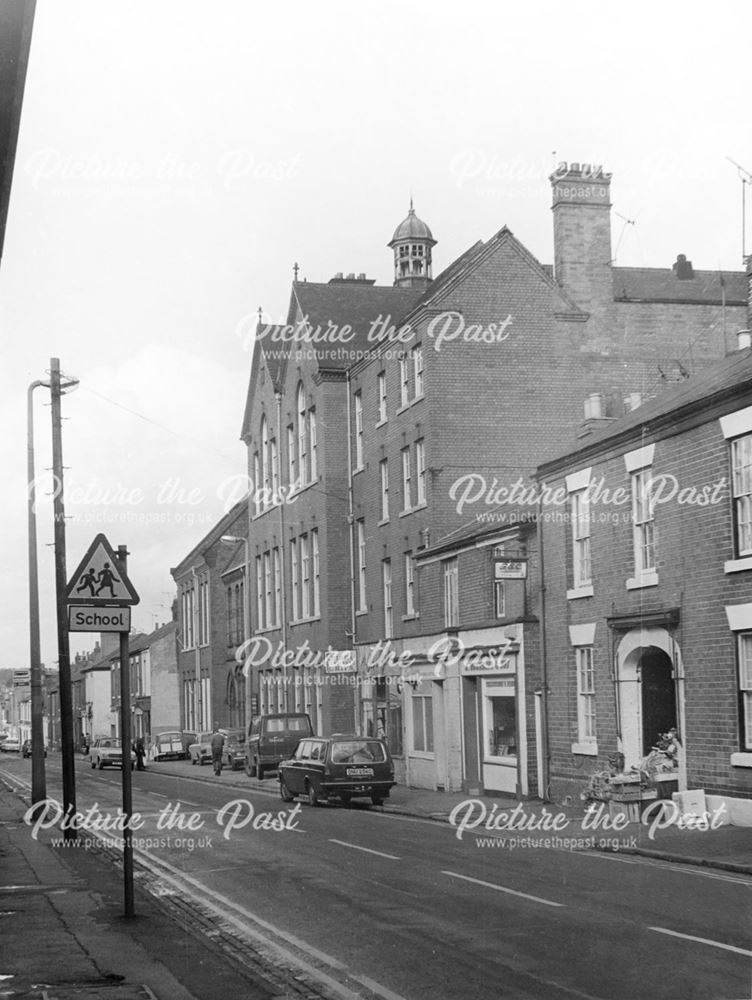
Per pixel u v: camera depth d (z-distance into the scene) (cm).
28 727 14950
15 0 641
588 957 1067
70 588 1314
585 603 2602
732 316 3922
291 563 5109
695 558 2216
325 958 1106
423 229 5906
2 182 809
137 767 6000
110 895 1526
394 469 4022
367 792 2972
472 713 3212
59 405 2777
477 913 1320
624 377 3809
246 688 5850
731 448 2123
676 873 1636
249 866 1808
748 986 941
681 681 2253
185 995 950
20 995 948
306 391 4822
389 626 4109
